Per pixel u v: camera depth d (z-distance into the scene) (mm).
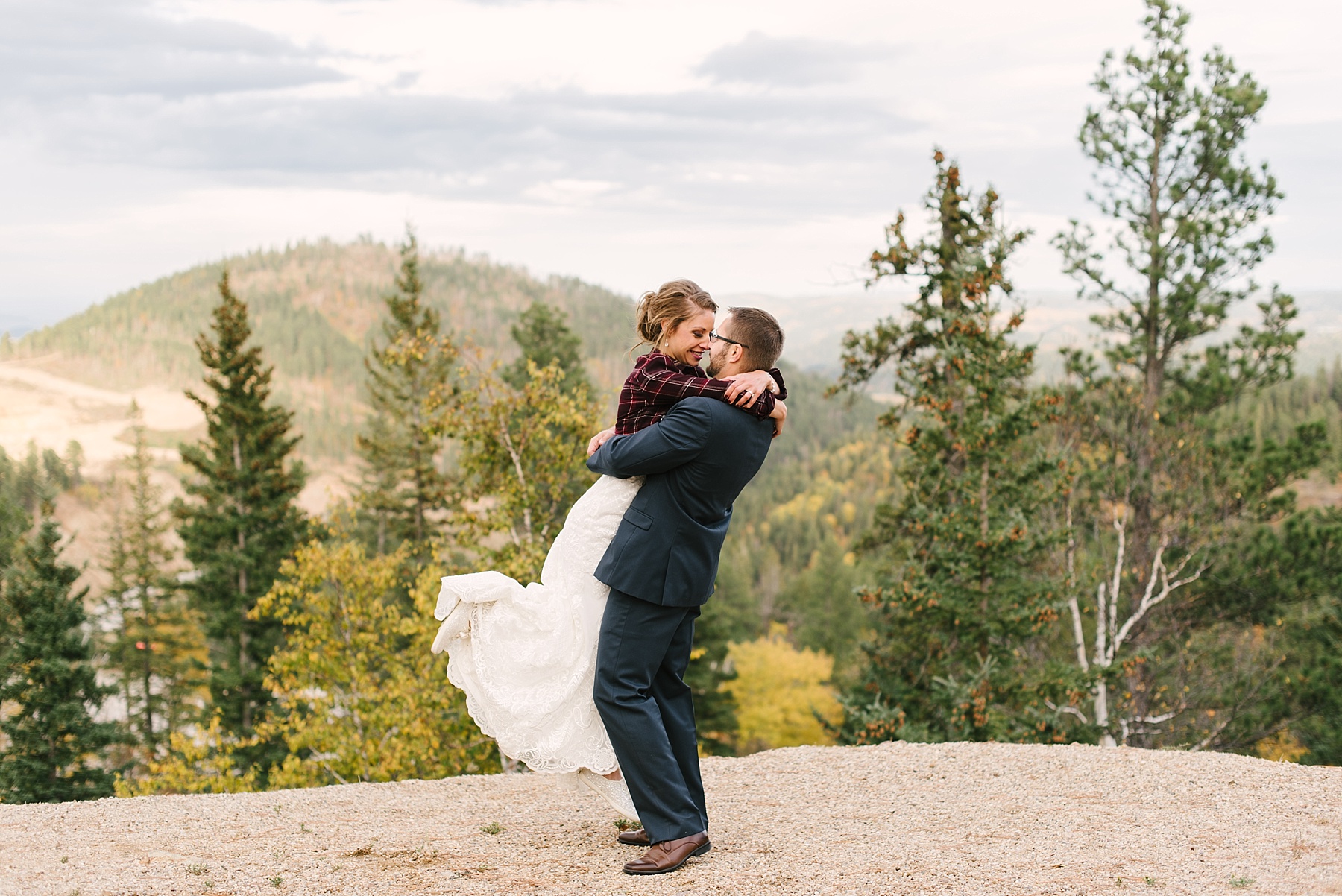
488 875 3650
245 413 27031
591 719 3617
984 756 5758
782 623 64188
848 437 165000
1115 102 19203
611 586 3451
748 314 3502
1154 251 18203
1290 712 16625
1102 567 16953
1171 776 5164
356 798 5102
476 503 13375
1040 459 13430
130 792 12219
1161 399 18953
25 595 24016
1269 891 3334
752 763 5887
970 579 13289
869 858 3809
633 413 3451
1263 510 17688
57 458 123500
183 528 27047
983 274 13469
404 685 12070
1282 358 17984
